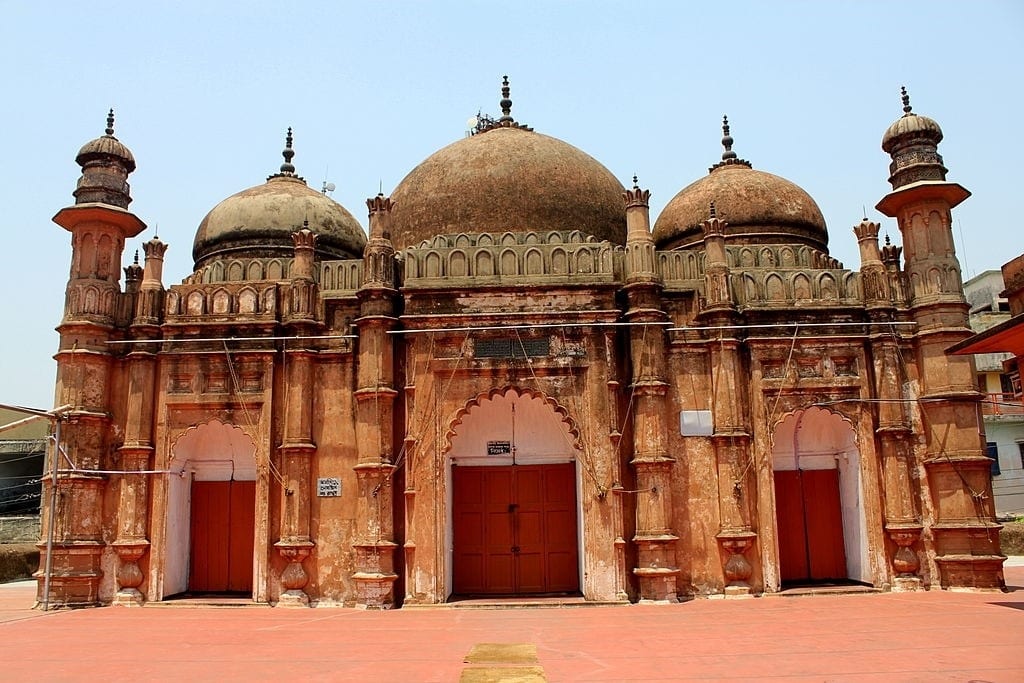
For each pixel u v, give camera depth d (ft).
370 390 34.60
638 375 35.06
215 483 38.68
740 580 34.24
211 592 37.58
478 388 35.12
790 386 35.96
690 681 18.25
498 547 37.29
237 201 44.83
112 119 39.17
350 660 21.49
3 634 26.84
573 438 34.78
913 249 37.52
